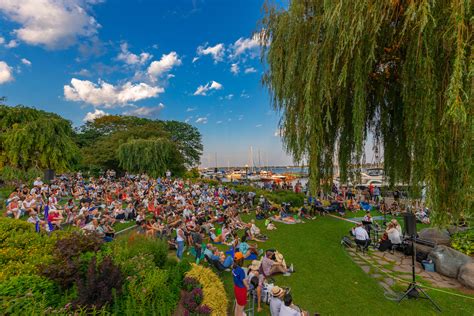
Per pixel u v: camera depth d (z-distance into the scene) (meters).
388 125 5.70
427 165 4.13
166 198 18.08
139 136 41.47
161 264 7.59
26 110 23.09
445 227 4.34
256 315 6.26
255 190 24.39
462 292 7.04
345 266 8.94
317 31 5.46
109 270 5.06
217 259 8.34
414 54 4.24
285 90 6.05
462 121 3.45
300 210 17.19
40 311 3.98
